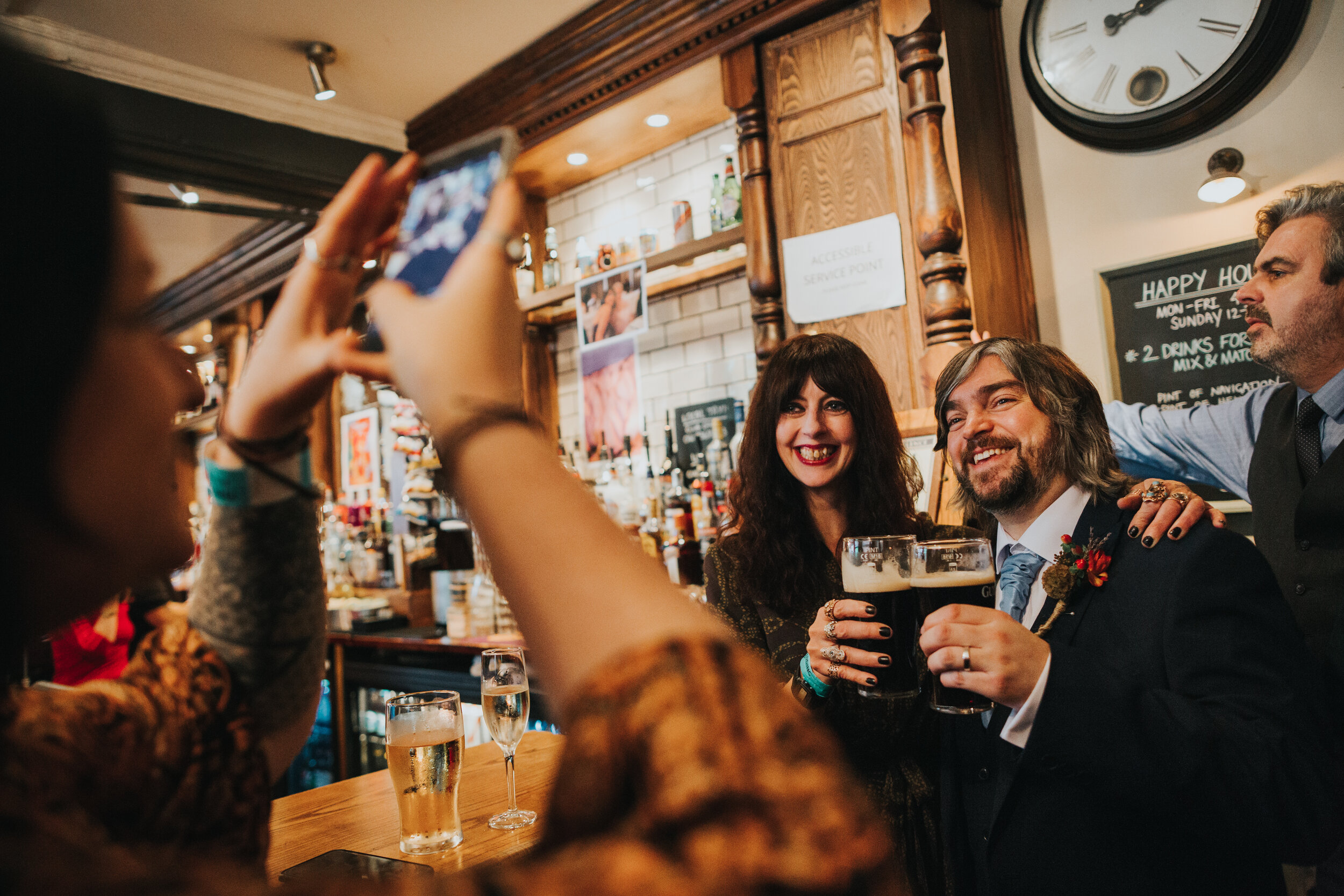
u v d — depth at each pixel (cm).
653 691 26
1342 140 206
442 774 112
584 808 26
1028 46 256
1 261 29
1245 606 106
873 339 251
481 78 344
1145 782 95
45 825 28
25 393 30
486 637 318
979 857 122
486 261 36
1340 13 206
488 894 22
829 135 262
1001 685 98
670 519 303
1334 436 163
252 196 365
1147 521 120
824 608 121
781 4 266
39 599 33
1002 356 135
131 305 34
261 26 303
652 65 303
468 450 32
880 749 137
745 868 22
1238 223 222
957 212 231
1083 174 250
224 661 50
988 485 133
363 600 411
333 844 116
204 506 544
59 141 31
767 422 166
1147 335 236
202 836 43
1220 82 219
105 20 295
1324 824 97
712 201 324
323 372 45
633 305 324
